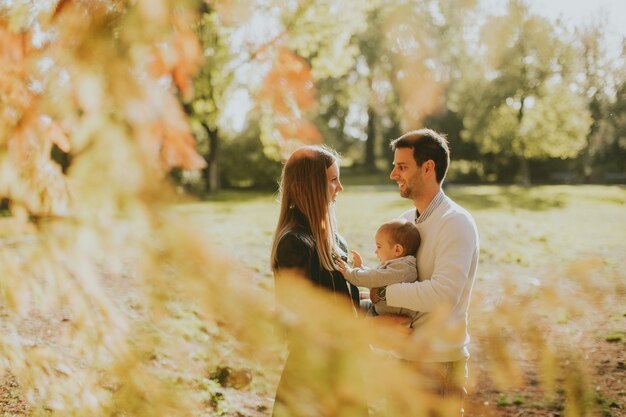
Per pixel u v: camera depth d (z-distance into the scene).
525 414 3.93
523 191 30.22
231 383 4.18
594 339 5.16
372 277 2.58
